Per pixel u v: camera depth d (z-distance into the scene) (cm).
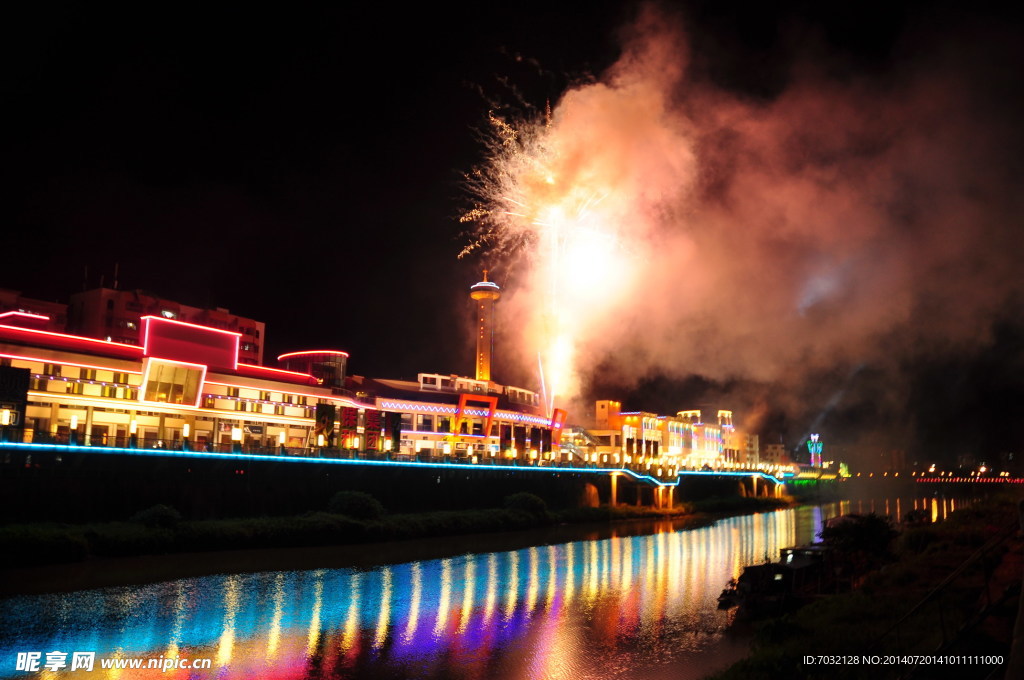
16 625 4831
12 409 7544
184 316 14125
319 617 5419
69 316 13312
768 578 5538
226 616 5328
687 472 18362
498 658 4497
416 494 11312
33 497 7188
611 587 6844
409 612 5662
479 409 14388
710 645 4800
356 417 12381
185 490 8475
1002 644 2669
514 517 11850
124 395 9531
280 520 8819
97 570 6619
